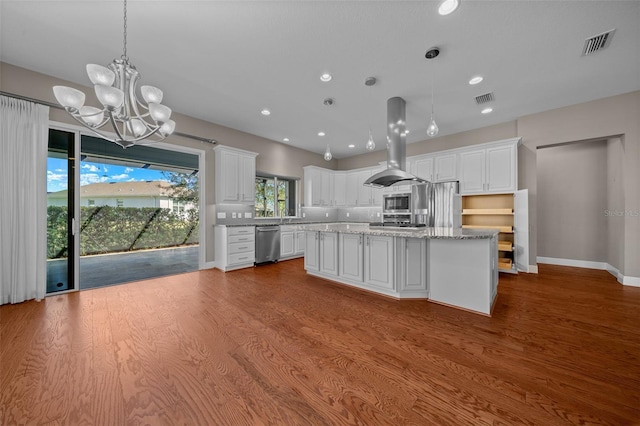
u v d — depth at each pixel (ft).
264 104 12.00
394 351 5.78
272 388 4.53
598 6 6.23
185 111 12.92
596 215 14.66
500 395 4.35
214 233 14.70
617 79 9.79
